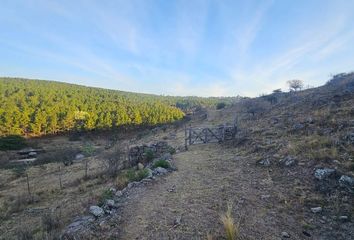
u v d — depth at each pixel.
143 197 8.31
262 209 6.85
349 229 5.62
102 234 6.00
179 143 25.69
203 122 51.78
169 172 11.38
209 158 13.92
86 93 138.75
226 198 7.73
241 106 55.06
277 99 45.56
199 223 6.28
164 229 6.11
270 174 9.45
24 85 135.88
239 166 11.23
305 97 29.45
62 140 75.75
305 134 13.41
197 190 8.66
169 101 170.38
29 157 53.22
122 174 15.10
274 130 16.75
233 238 5.34
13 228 10.19
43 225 8.00
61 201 12.95
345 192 7.00
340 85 28.92
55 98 113.69
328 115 15.49
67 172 25.77
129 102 127.88
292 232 5.71
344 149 9.60
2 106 88.31
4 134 71.19
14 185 23.34
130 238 5.81
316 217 6.25
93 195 11.43
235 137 18.84
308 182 8.01
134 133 78.94
